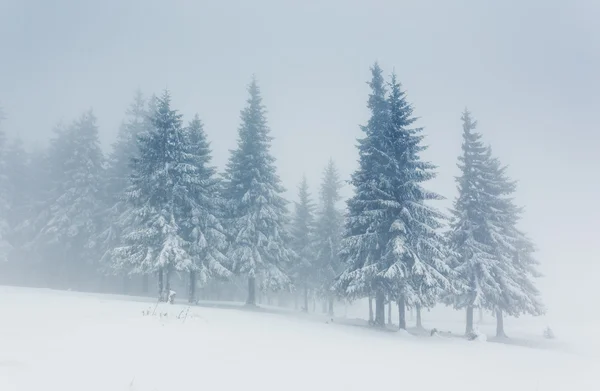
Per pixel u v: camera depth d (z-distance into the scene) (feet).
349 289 86.89
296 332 60.44
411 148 90.33
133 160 95.71
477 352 62.18
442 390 35.63
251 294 110.83
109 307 63.26
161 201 95.04
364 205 94.43
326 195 152.76
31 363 30.01
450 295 112.78
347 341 58.29
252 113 119.55
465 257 110.32
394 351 54.29
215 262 101.40
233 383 31.24
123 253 91.09
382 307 90.84
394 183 89.15
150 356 35.53
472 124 114.52
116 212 132.16
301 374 35.91
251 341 47.85
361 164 99.14
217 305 108.06
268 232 115.03
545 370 50.11
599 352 105.09
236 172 115.96
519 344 110.73
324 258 147.43
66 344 36.65
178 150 97.86
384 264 85.76
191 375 31.78
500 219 116.88
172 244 88.58
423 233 86.94
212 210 109.19
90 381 27.76
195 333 47.67
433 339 77.36
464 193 113.80
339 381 35.04
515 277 113.91
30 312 52.70
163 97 98.37
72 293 98.94
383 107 101.50
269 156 118.83
